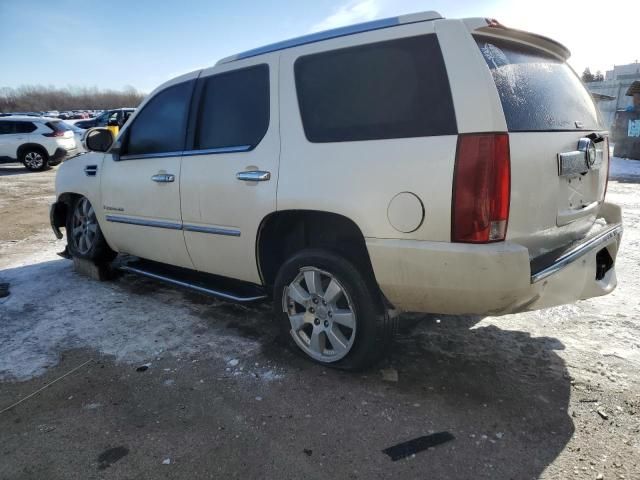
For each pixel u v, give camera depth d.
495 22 2.44
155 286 4.60
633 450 2.19
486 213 2.20
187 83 3.57
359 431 2.38
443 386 2.75
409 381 2.81
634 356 2.99
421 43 2.41
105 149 4.29
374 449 2.25
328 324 2.88
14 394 2.79
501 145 2.19
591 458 2.15
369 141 2.50
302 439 2.33
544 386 2.71
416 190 2.33
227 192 3.16
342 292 2.77
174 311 3.96
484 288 2.27
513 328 3.43
